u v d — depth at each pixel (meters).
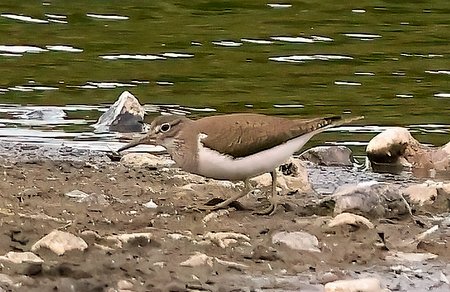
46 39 23.05
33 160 14.88
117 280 9.32
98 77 20.55
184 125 11.93
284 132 11.77
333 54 22.33
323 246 10.74
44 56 21.84
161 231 10.98
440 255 10.79
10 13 25.00
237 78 20.56
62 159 15.24
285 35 23.72
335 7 26.36
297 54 22.28
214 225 11.36
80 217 11.41
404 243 11.15
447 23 24.92
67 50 22.30
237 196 12.12
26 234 10.44
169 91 19.70
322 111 18.47
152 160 15.22
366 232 11.15
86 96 19.42
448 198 12.95
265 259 10.28
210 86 20.03
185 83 20.22
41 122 17.83
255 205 12.48
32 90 19.62
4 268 9.38
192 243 10.55
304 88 19.97
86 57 21.86
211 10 25.97
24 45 22.52
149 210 11.97
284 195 13.30
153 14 25.52
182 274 9.65
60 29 23.86
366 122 18.11
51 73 20.72
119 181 13.57
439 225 11.86
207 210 12.00
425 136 17.42
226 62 21.70
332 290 9.45
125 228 11.10
